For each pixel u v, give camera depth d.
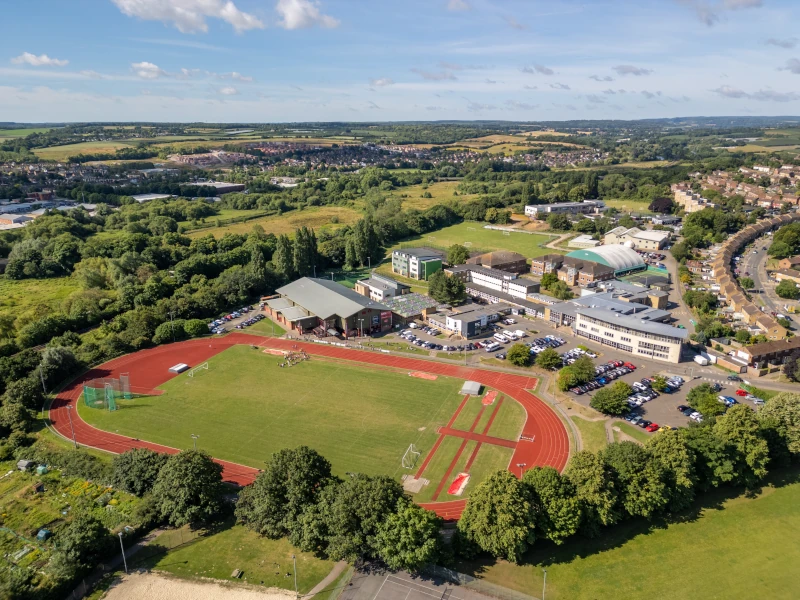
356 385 154.50
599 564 88.75
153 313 199.62
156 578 87.00
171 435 129.75
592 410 137.50
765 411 118.44
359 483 91.38
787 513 101.00
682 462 99.06
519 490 89.50
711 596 82.62
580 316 187.38
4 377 149.50
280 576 87.00
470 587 84.31
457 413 137.88
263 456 120.38
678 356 163.75
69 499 107.56
